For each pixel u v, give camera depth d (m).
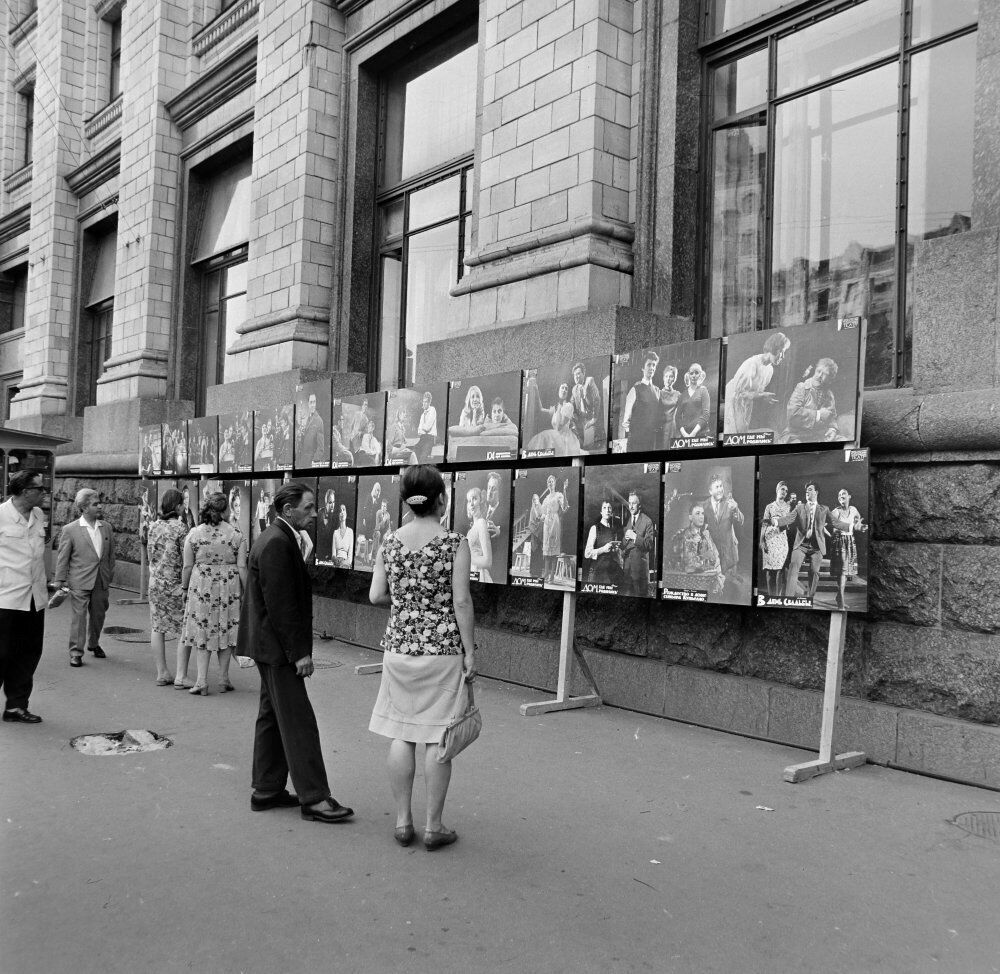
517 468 8.01
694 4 8.21
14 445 14.66
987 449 5.23
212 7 16.19
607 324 7.43
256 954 3.18
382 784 5.09
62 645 9.91
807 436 5.59
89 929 3.35
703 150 8.12
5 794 4.86
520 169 8.73
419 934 3.33
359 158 12.17
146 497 13.68
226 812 4.64
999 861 4.04
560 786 5.06
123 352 17.14
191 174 16.42
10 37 24.16
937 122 6.58
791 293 7.49
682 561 6.19
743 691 6.20
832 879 3.84
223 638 7.59
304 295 12.02
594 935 3.34
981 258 5.43
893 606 5.58
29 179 23.19
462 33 11.12
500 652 8.08
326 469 10.16
